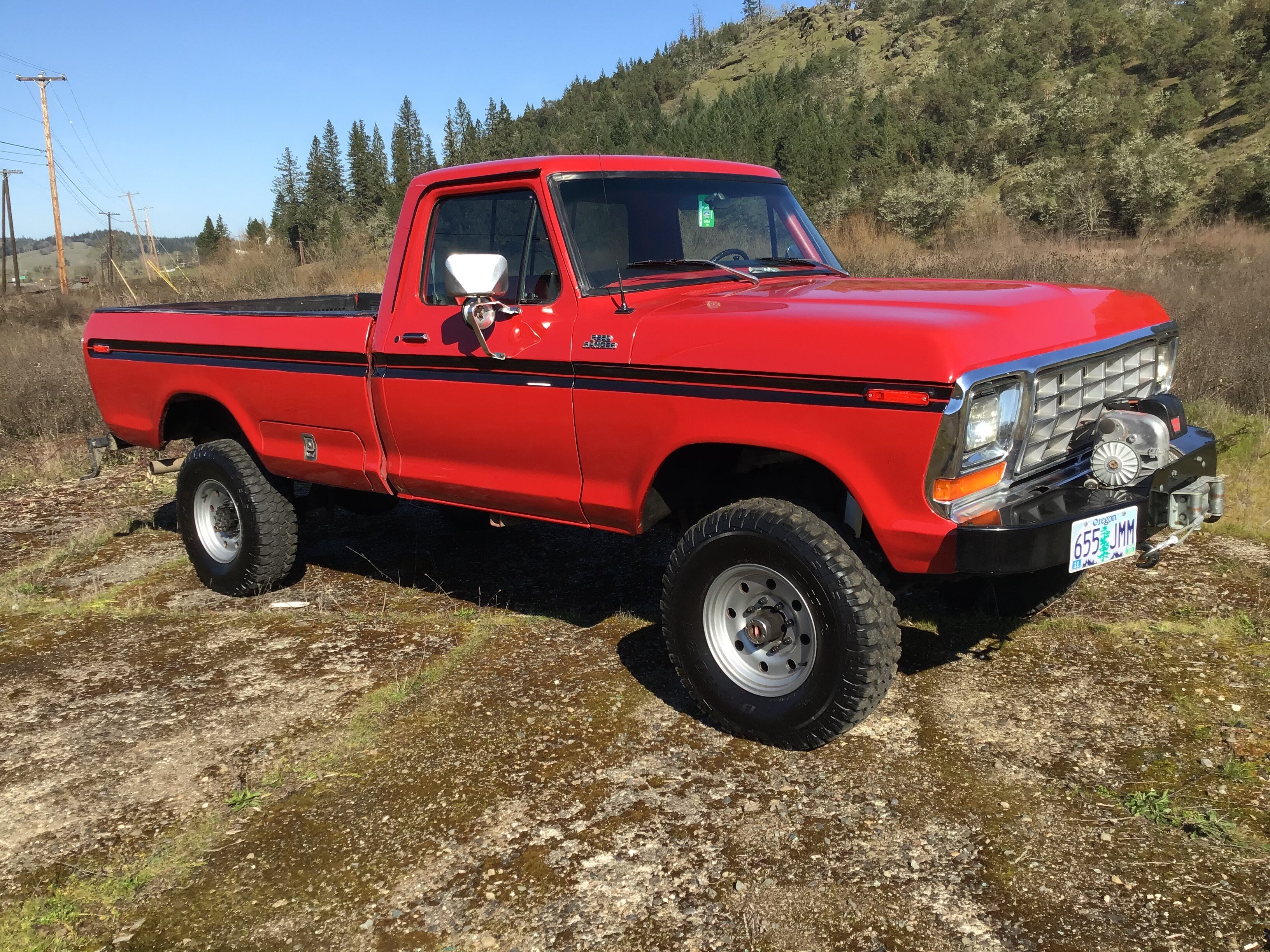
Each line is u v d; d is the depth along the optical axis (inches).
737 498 149.7
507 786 127.1
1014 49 4687.5
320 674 164.7
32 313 1034.1
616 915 101.8
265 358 189.0
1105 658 155.1
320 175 5634.8
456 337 157.1
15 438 380.8
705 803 121.0
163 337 209.3
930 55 6077.8
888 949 94.7
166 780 133.2
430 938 100.0
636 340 135.8
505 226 153.1
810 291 142.6
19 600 206.1
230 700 156.5
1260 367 295.1
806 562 122.6
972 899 101.3
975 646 162.2
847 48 7086.6
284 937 101.3
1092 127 3132.4
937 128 3540.8
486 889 107.0
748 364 124.3
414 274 165.5
